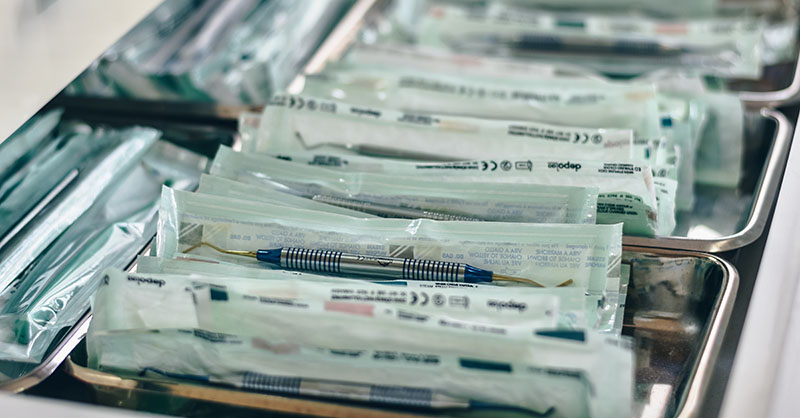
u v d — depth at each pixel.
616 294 0.63
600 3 0.95
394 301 0.60
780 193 0.67
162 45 0.84
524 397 0.58
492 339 0.57
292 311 0.59
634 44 0.86
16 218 0.71
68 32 0.62
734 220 0.75
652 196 0.66
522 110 0.75
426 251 0.64
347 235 0.65
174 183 0.75
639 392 0.65
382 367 0.59
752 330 0.59
